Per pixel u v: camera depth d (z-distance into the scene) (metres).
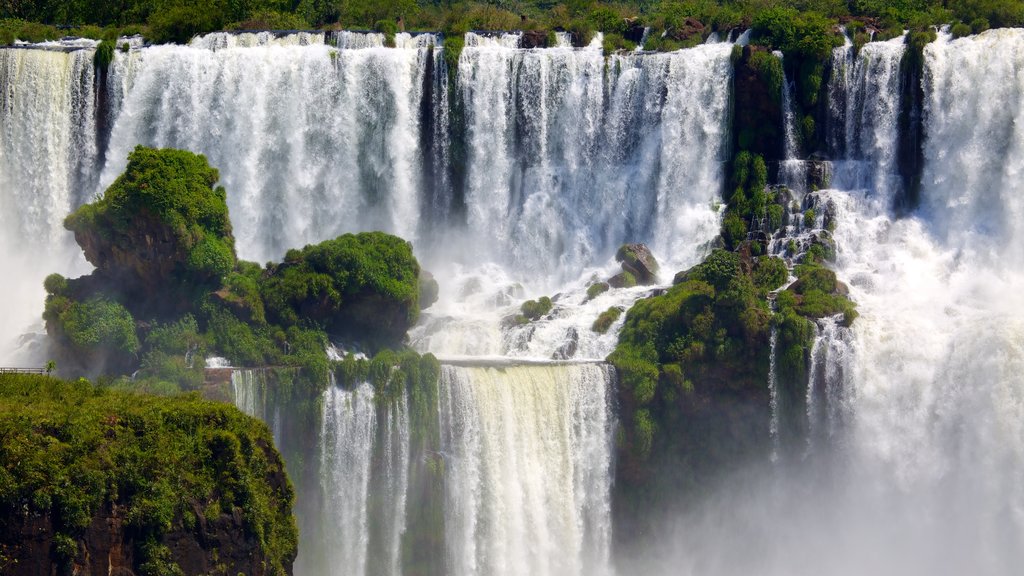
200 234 79.81
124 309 78.19
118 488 60.22
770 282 90.00
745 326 81.44
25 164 99.38
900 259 92.12
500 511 77.00
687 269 93.19
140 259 79.31
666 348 82.50
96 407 62.06
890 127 97.75
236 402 73.44
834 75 99.19
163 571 60.38
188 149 100.25
